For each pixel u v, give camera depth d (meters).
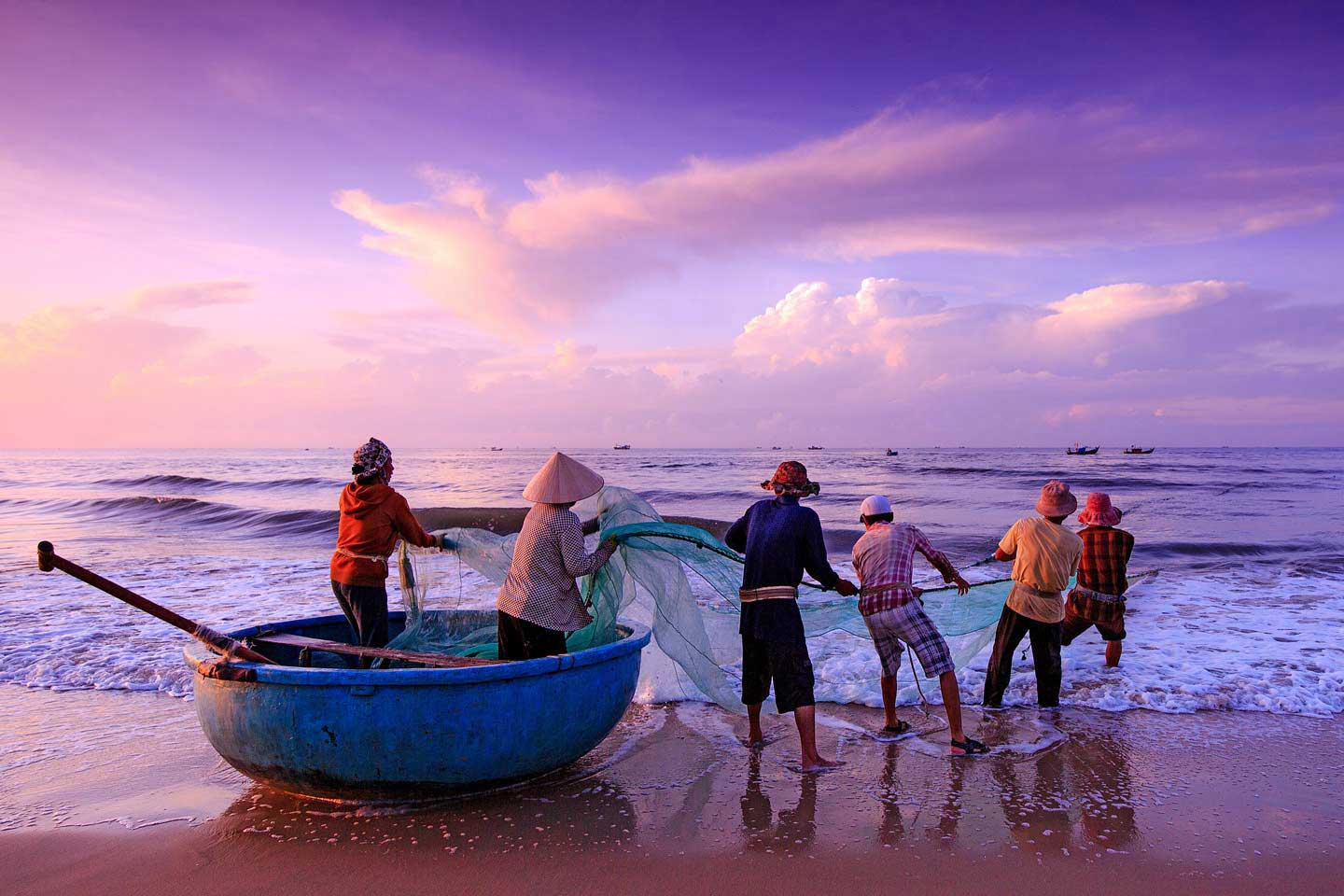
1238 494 31.61
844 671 6.91
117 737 5.54
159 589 11.39
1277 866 3.65
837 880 3.53
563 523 4.72
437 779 4.14
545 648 4.70
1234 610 9.91
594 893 3.44
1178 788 4.58
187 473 54.84
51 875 3.64
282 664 5.25
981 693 6.50
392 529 5.24
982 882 3.52
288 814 4.25
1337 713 5.97
